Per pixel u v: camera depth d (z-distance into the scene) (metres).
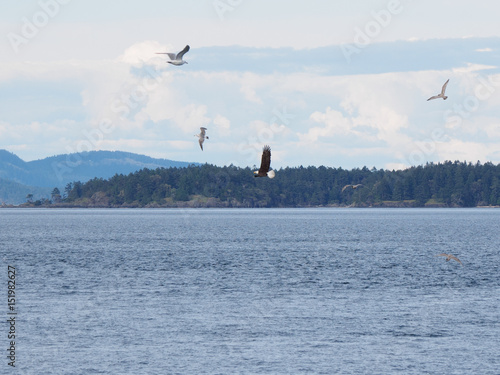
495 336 43.31
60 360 38.25
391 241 131.25
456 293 59.94
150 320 47.81
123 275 72.69
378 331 44.59
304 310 51.47
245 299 56.50
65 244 124.75
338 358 38.56
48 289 62.00
